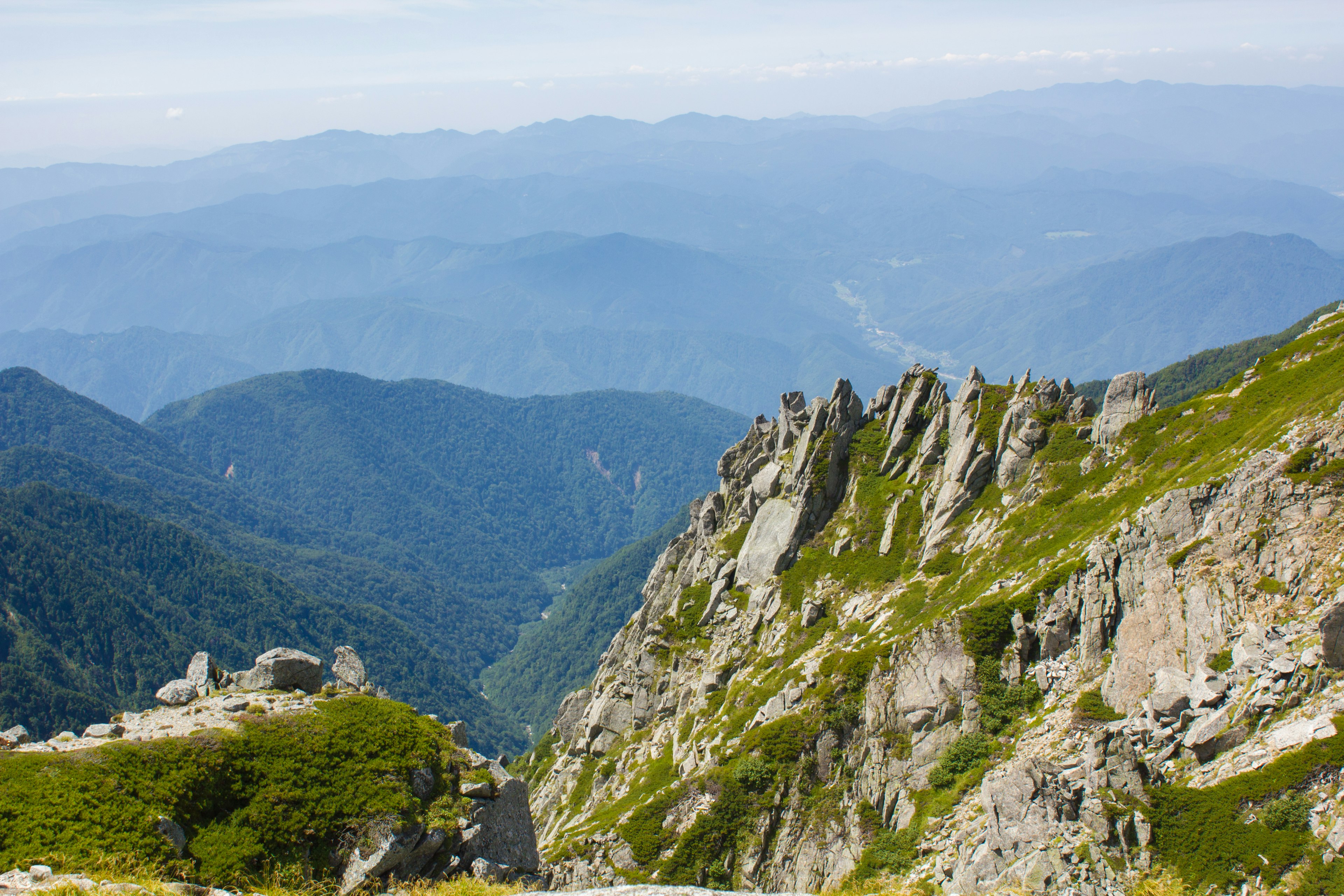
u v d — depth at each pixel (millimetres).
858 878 56125
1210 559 52656
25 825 29641
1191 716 45656
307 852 33500
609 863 68688
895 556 89250
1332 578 46219
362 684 44031
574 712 131875
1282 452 53938
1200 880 37156
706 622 103625
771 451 114312
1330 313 77125
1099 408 85250
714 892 32406
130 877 28719
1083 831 41062
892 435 101250
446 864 35906
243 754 35312
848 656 72438
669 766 86625
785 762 67812
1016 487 83062
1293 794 37438
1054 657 60250
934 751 61062
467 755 39781
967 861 45000
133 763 33062
